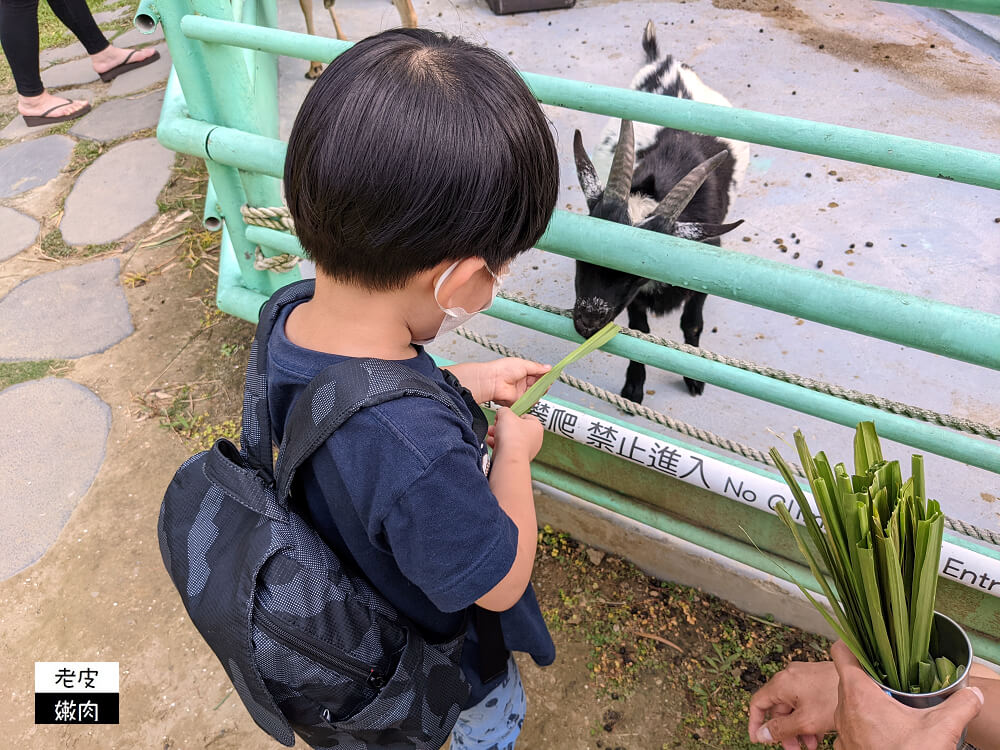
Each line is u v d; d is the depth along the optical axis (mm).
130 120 4938
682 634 2307
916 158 1261
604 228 1531
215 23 1779
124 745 2199
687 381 3094
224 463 1032
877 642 1142
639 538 2377
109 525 2768
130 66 5453
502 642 1230
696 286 1490
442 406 921
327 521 1018
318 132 796
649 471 2141
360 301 912
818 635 2256
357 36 5590
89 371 3359
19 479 2939
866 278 3338
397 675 1039
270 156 1903
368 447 870
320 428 884
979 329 1267
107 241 4039
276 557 960
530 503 1102
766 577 2217
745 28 5316
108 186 4398
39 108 4918
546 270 3623
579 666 2264
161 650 2404
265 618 950
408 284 881
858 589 1125
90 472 2951
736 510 2064
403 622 1059
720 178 3350
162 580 2588
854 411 1683
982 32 4832
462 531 884
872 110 4367
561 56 5203
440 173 777
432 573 901
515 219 852
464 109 784
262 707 1020
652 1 5785
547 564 2512
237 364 3328
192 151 2020
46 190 4430
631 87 3768
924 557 1040
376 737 1096
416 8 5953
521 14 5742
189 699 2285
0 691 2338
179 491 1086
